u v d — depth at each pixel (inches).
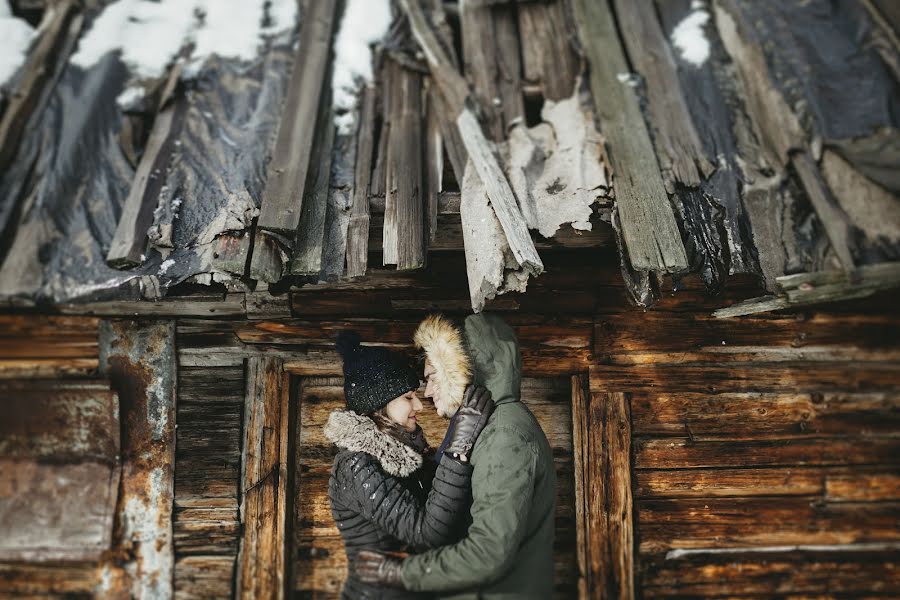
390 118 105.8
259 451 105.0
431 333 85.1
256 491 104.2
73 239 88.5
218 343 107.0
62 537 101.0
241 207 88.4
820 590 107.7
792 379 110.1
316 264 83.3
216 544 104.0
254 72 113.8
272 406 106.3
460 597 78.3
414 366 91.6
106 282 83.1
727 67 112.4
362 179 95.6
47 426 101.8
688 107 105.7
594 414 107.6
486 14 124.5
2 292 82.3
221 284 88.0
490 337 85.8
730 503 107.8
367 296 108.4
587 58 112.6
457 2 134.0
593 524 105.4
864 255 82.8
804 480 108.9
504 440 77.1
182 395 106.0
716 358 110.0
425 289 108.9
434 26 122.0
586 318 109.6
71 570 102.3
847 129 97.0
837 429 110.0
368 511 80.4
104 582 102.0
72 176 96.3
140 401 104.2
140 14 121.3
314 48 113.4
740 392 109.5
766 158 97.1
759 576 107.2
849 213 87.5
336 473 84.0
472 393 82.4
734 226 88.7
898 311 111.8
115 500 102.0
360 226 89.1
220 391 106.5
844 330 111.5
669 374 109.1
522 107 107.0
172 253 85.5
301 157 94.0
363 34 119.4
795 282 82.8
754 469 108.5
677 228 85.1
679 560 106.5
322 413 109.8
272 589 103.3
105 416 102.3
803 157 93.6
